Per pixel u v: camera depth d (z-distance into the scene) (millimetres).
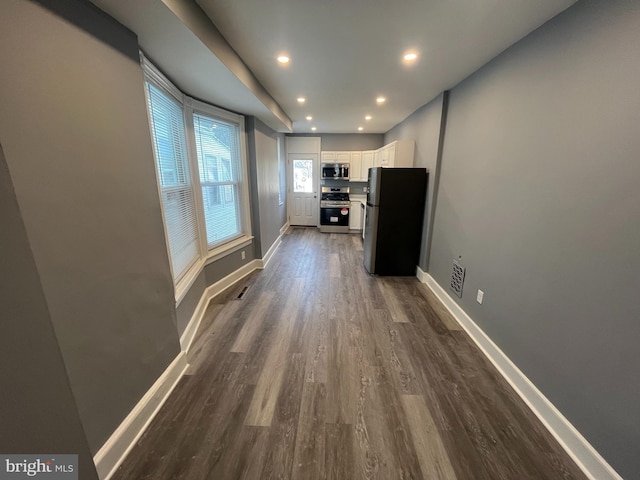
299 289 3379
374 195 3654
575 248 1385
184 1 1309
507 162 1941
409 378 1883
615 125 1177
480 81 2301
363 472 1277
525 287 1747
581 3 1337
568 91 1425
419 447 1399
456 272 2734
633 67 1103
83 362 1108
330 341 2303
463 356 2125
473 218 2414
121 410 1336
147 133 1536
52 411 994
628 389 1136
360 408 1633
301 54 2074
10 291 856
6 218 830
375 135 6633
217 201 3232
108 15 1223
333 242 5723
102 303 1206
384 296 3201
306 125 5465
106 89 1217
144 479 1241
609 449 1214
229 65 1921
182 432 1470
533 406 1639
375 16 1551
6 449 885
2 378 858
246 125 3619
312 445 1402
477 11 1487
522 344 1769
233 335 2385
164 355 1707
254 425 1513
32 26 882
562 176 1465
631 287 1118
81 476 1107
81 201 1087
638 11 1076
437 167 3199
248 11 1506
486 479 1257
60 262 998
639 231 1084
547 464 1329
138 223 1454
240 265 3729
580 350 1354
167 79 2061
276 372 1931
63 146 1003
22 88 857
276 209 5191
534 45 1669
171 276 1799
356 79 2633
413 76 2539
